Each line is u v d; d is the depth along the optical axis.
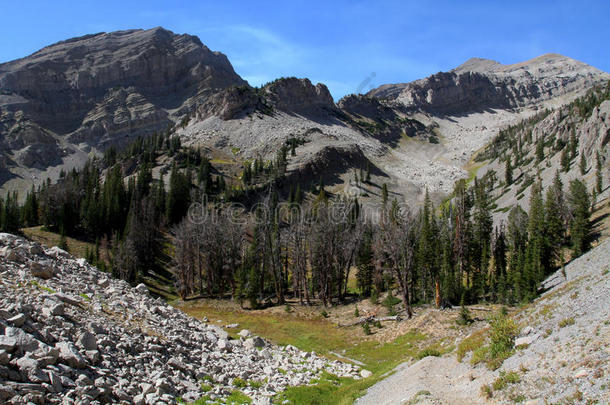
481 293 59.69
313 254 76.69
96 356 17.05
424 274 63.91
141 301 28.45
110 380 16.20
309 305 70.31
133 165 177.12
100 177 173.62
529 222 81.75
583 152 121.12
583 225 65.69
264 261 78.94
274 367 27.80
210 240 80.44
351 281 93.62
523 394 15.60
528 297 50.06
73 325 18.56
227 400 19.06
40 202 127.75
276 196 146.62
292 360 31.78
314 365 31.73
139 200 121.81
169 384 17.94
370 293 73.69
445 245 65.88
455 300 56.31
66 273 26.88
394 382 23.83
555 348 17.50
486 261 65.38
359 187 187.50
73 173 158.88
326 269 71.50
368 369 35.19
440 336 40.94
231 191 155.75
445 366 23.98
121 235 105.94
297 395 22.64
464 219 75.88
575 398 13.53
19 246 26.48
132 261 84.00
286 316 62.91
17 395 12.54
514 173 178.62
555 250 67.50
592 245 64.69
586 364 14.86
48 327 17.08
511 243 80.56
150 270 94.19
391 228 59.06
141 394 16.41
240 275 74.81
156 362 19.77
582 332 17.47
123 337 20.47
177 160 177.38
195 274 92.50
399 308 59.22
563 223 79.62
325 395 24.25
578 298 22.27
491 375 18.84
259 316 63.59
